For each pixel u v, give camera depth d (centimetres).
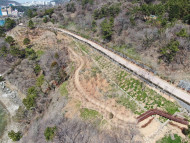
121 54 5453
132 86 4169
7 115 5378
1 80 6869
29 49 7988
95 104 4178
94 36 7694
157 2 8012
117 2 9588
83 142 3562
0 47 8294
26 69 6762
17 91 6269
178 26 5272
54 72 5819
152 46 5291
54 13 11600
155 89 3794
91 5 10994
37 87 5638
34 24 10975
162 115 3291
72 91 4847
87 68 5422
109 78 4697
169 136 2992
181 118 3156
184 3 5962
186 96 3466
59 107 4600
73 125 3941
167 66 4447
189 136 2895
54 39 8306
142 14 6600
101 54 5809
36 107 4978
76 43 7325
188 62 4297
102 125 3669
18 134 4512
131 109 3691
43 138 4025
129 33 6378
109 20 7438
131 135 3212
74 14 10994
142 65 4650
